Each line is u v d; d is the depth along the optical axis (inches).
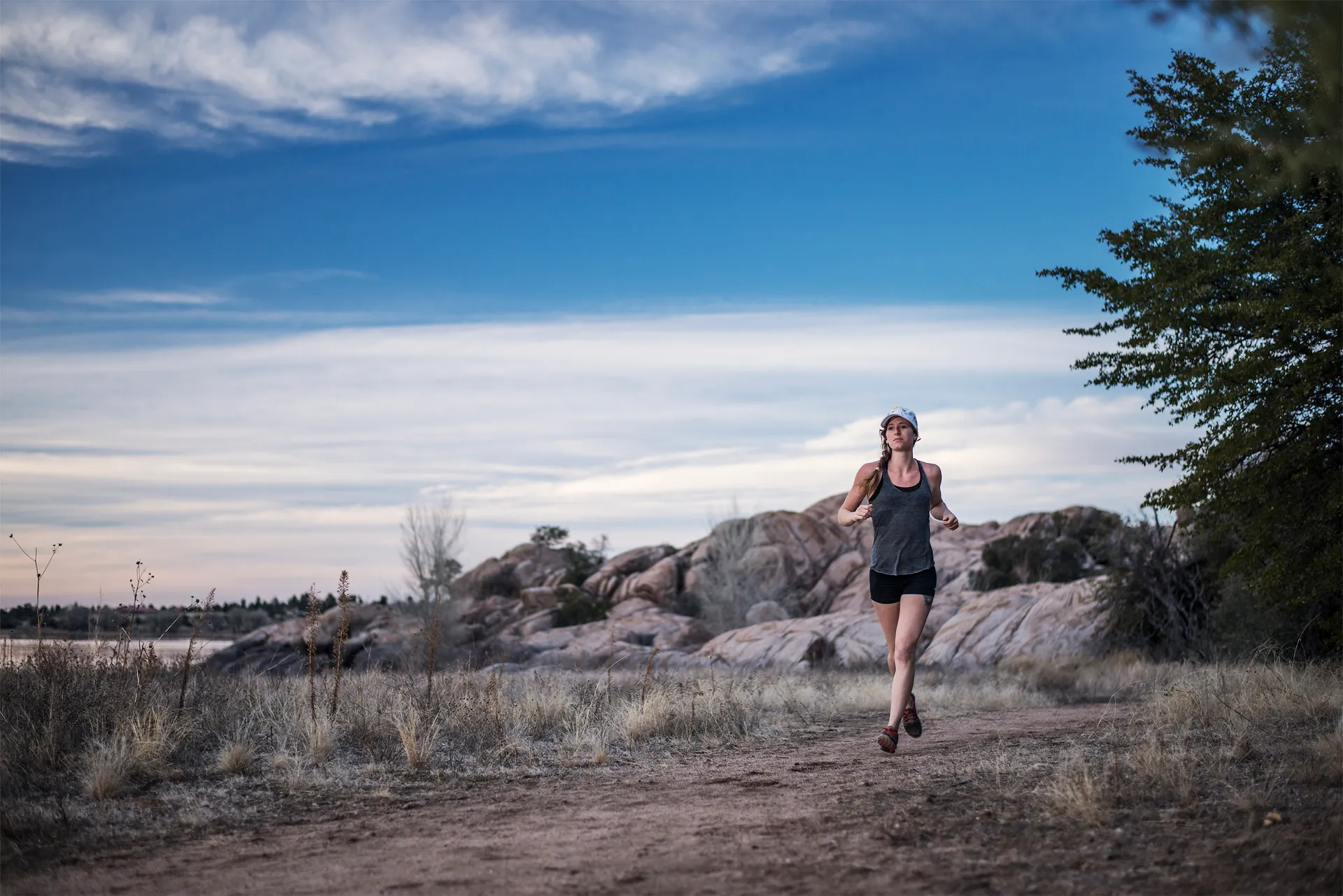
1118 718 366.0
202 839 187.3
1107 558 981.2
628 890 144.3
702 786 235.6
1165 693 358.3
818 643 1143.0
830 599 2253.9
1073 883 140.8
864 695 490.9
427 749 272.7
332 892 149.4
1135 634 932.0
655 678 438.9
